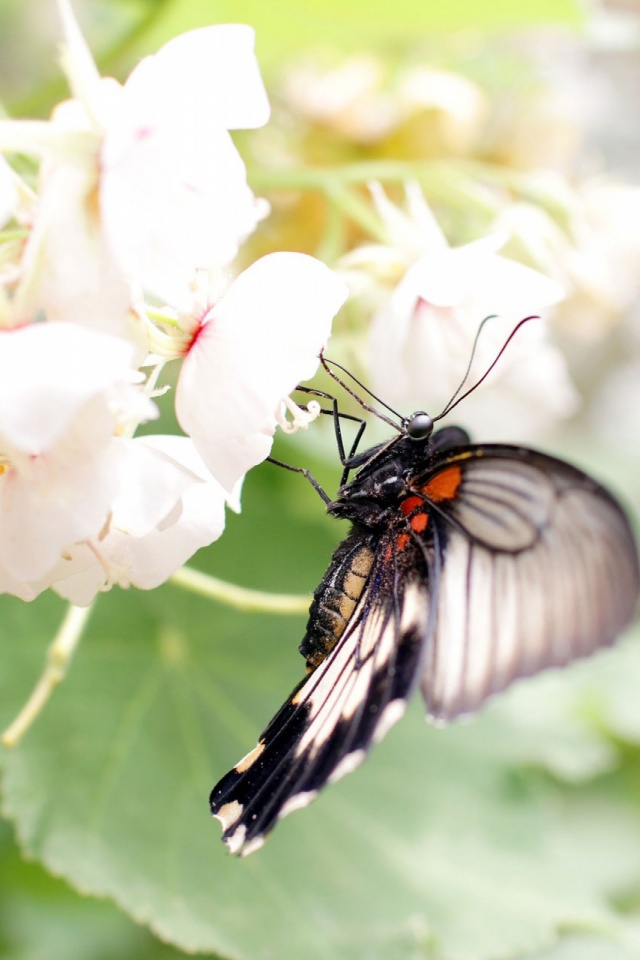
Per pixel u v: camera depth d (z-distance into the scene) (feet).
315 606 1.33
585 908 1.54
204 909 1.44
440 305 1.37
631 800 1.81
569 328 1.61
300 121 1.68
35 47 1.93
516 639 1.36
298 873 1.49
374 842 1.55
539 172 1.70
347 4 1.60
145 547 1.24
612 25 1.75
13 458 1.18
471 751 1.63
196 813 1.50
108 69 1.60
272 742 1.28
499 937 1.50
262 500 1.65
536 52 1.75
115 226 1.14
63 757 1.48
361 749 1.25
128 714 1.52
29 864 1.64
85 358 1.14
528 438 2.05
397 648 1.30
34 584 1.23
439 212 1.54
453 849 1.57
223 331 1.21
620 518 1.34
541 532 1.35
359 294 1.43
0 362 1.13
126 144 1.14
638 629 1.83
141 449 1.22
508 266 1.35
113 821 1.47
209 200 1.18
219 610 1.60
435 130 1.66
